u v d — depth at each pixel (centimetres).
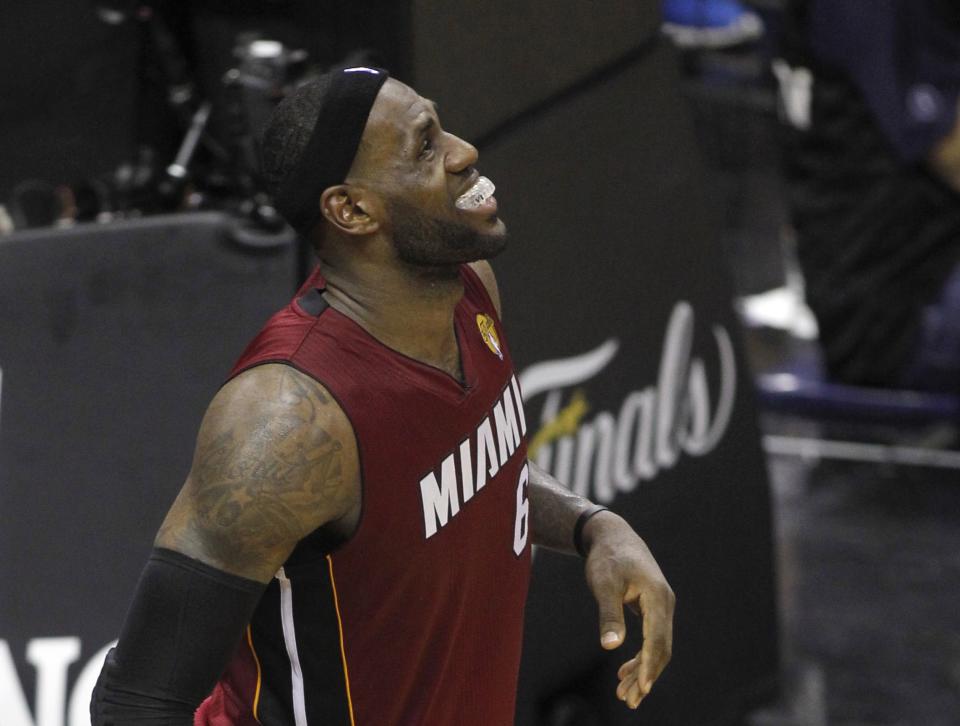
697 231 1220
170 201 1115
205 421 596
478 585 670
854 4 1942
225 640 595
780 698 1348
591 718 1131
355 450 598
